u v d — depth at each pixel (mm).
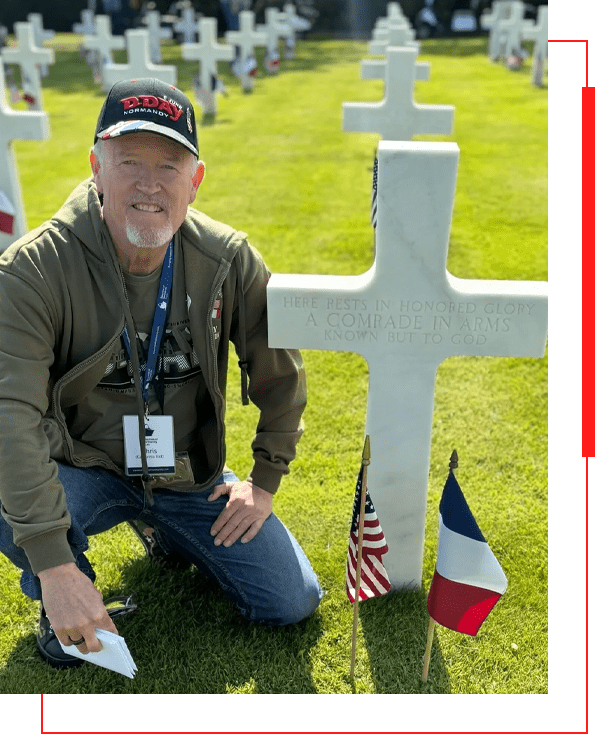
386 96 7031
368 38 29406
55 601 2266
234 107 14141
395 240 2510
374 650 2723
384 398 2721
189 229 2527
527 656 2715
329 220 7500
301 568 2768
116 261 2391
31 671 2629
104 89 16844
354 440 4004
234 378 4648
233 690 2568
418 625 2822
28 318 2316
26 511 2270
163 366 2588
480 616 2459
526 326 2596
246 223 7430
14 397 2297
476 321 2602
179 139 2275
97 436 2656
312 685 2590
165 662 2678
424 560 3154
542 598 2943
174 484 2725
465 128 11758
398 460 2787
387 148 2416
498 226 7320
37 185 9102
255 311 2711
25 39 12211
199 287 2521
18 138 6453
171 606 2900
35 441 2311
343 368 4742
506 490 3605
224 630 2805
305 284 2605
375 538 2512
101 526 2725
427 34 30406
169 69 10789
